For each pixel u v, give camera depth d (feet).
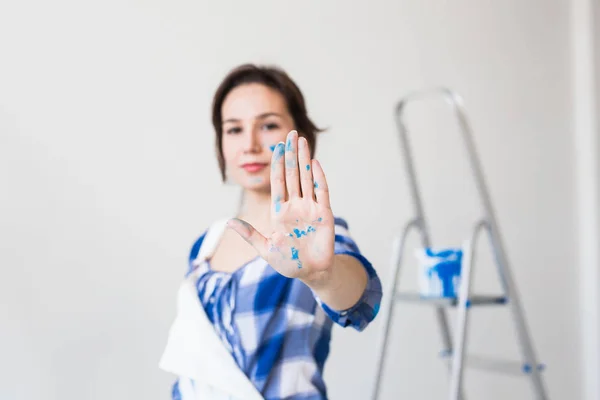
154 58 6.20
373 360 6.43
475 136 7.15
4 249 5.65
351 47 6.74
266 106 3.81
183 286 3.60
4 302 5.61
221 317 3.39
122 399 5.81
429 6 7.12
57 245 5.78
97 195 5.93
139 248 5.98
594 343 7.27
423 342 6.66
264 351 3.26
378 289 2.96
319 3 6.68
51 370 5.66
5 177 5.73
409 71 6.93
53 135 5.88
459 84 7.14
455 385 4.51
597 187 7.42
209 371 3.29
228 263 3.68
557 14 7.67
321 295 2.72
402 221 6.68
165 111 6.18
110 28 6.13
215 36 6.36
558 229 7.39
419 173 6.85
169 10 6.28
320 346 3.41
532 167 7.36
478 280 6.97
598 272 7.34
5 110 5.80
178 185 6.14
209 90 6.30
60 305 5.74
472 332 6.89
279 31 6.54
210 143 6.27
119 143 6.04
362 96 6.72
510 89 7.36
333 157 6.54
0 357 5.56
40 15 5.98
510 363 5.14
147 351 5.91
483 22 7.33
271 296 3.30
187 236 6.12
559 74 7.61
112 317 5.85
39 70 5.92
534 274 7.23
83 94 6.00
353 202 6.55
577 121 7.61
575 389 7.27
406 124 6.86
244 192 4.07
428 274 5.16
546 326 7.22
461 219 6.94
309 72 6.57
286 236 2.54
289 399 3.22
